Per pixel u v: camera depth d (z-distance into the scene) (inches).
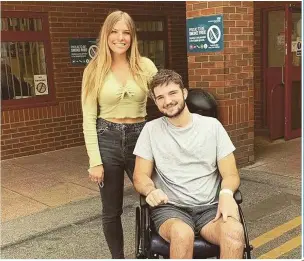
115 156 120.6
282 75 295.3
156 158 111.5
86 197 198.4
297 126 303.4
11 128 276.7
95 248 148.9
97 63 117.6
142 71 120.0
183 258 97.3
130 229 161.9
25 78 283.6
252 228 159.6
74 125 306.7
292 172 221.9
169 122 111.3
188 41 226.5
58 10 289.9
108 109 119.1
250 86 231.5
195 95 191.9
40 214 179.5
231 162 111.6
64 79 298.8
